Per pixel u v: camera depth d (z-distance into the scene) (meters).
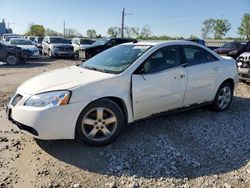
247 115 5.89
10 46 16.72
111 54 5.18
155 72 4.68
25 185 3.38
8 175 3.58
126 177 3.55
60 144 4.38
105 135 4.30
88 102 4.06
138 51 4.84
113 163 3.85
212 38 58.03
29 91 4.10
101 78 4.24
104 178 3.52
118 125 4.36
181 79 5.00
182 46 5.21
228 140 4.62
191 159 3.99
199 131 4.94
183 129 5.01
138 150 4.21
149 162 3.89
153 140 4.54
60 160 3.93
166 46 4.96
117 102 4.43
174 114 5.75
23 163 3.87
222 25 57.06
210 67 5.54
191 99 5.30
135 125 5.13
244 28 53.62
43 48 24.08
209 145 4.43
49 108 3.84
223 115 5.83
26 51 17.28
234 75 6.10
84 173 3.62
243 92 8.14
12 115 4.11
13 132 4.93
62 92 3.94
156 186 3.38
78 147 4.28
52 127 3.88
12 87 8.69
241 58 9.11
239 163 3.92
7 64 16.70
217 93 5.83
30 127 3.91
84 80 4.20
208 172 3.69
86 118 4.13
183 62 5.12
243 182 3.48
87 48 19.50
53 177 3.53
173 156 4.06
